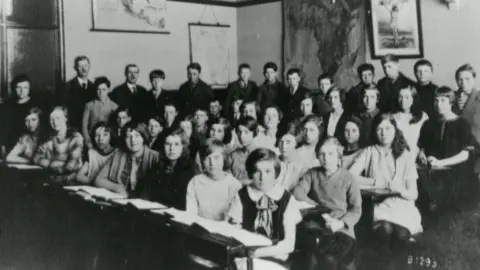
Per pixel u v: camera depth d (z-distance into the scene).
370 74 5.30
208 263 3.42
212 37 7.65
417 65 4.85
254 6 7.17
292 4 6.50
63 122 6.66
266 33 6.98
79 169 6.40
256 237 3.36
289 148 5.84
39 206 5.22
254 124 6.34
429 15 4.75
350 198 5.08
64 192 5.04
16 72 6.52
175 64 7.44
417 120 4.81
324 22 5.96
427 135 4.71
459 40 4.54
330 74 5.85
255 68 7.17
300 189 5.44
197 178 5.07
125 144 6.25
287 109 6.24
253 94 7.14
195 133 7.15
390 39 5.11
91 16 6.84
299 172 5.57
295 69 6.36
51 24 6.66
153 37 7.26
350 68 5.61
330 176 5.28
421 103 4.79
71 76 6.76
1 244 5.25
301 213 4.27
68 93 6.73
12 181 5.89
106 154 6.41
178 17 7.45
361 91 5.28
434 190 4.62
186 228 3.59
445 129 4.60
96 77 6.88
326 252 4.53
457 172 4.49
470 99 4.46
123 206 4.32
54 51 6.69
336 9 5.80
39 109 6.61
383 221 4.81
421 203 4.70
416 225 4.67
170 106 7.07
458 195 4.47
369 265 4.79
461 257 4.39
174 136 5.89
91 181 6.36
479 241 4.30
